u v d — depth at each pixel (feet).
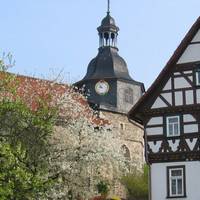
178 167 110.22
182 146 110.63
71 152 116.06
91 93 208.13
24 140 94.12
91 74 210.79
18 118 91.86
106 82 208.74
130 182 180.04
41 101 96.58
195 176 108.37
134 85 213.87
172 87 113.70
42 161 102.01
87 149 118.42
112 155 124.06
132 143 210.38
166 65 113.60
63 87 129.29
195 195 107.55
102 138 124.06
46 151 104.42
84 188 116.88
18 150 79.30
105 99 207.51
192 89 112.06
